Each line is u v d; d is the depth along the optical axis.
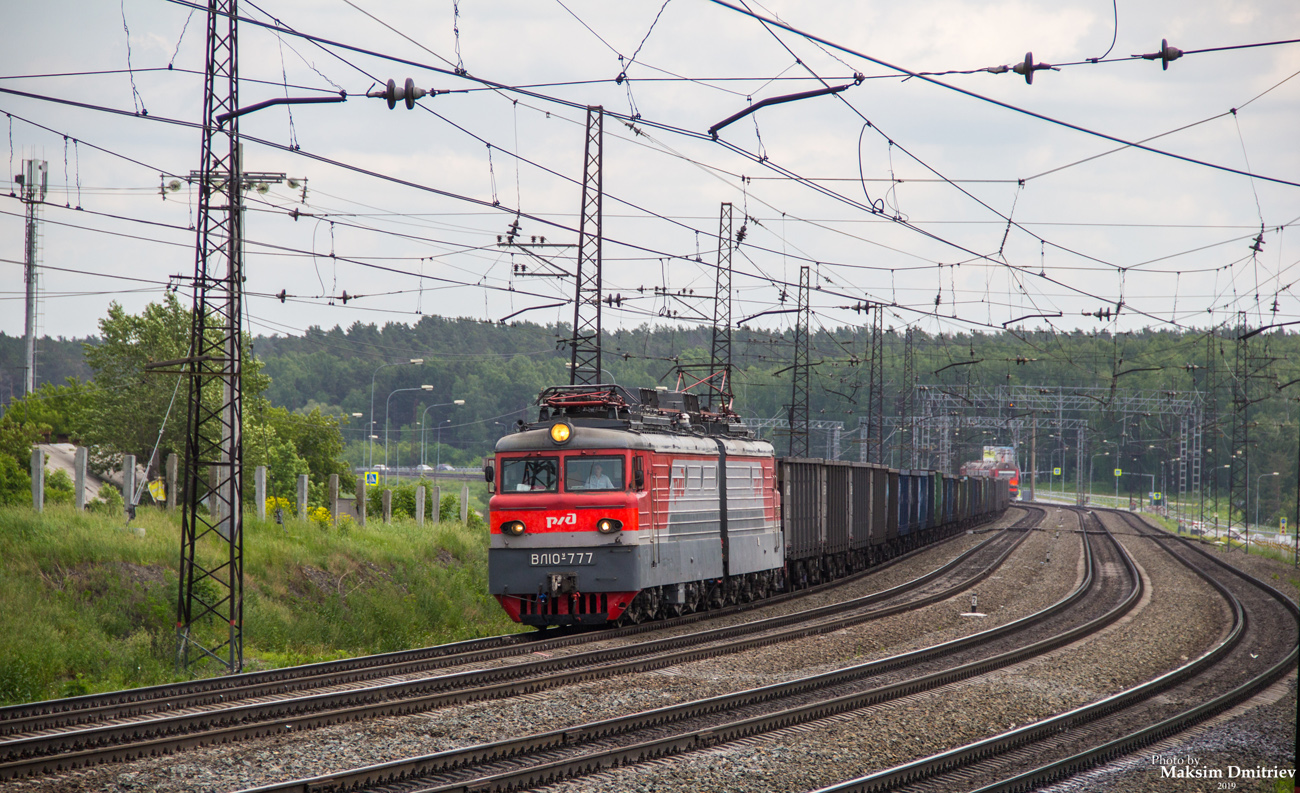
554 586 50.34
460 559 72.62
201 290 44.28
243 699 34.75
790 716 32.69
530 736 28.48
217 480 57.00
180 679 41.41
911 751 30.42
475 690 35.03
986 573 87.94
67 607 45.97
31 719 30.30
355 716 31.83
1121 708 37.44
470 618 60.84
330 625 52.19
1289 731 34.75
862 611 63.66
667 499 54.66
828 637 51.69
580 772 26.48
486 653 44.50
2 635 40.44
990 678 41.91
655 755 28.36
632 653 45.50
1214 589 82.12
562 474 51.22
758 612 63.00
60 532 52.69
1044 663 45.78
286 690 36.47
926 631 55.69
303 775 26.16
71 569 49.56
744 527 65.62
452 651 46.09
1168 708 37.59
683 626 55.28
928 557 111.00
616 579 50.16
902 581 85.12
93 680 40.06
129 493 62.50
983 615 62.28
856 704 35.53
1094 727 34.31
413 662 41.12
